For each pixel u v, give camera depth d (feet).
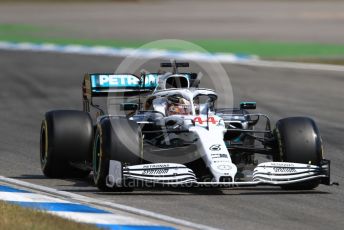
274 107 222.28
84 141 129.80
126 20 601.21
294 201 112.98
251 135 128.06
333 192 120.57
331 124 195.00
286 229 96.07
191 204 109.60
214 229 94.63
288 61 334.24
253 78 282.77
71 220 94.12
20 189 119.03
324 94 246.27
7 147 166.91
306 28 531.91
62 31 500.74
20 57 354.54
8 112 217.77
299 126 120.98
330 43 425.69
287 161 119.24
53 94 250.78
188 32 499.51
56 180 130.62
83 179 132.26
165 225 95.40
